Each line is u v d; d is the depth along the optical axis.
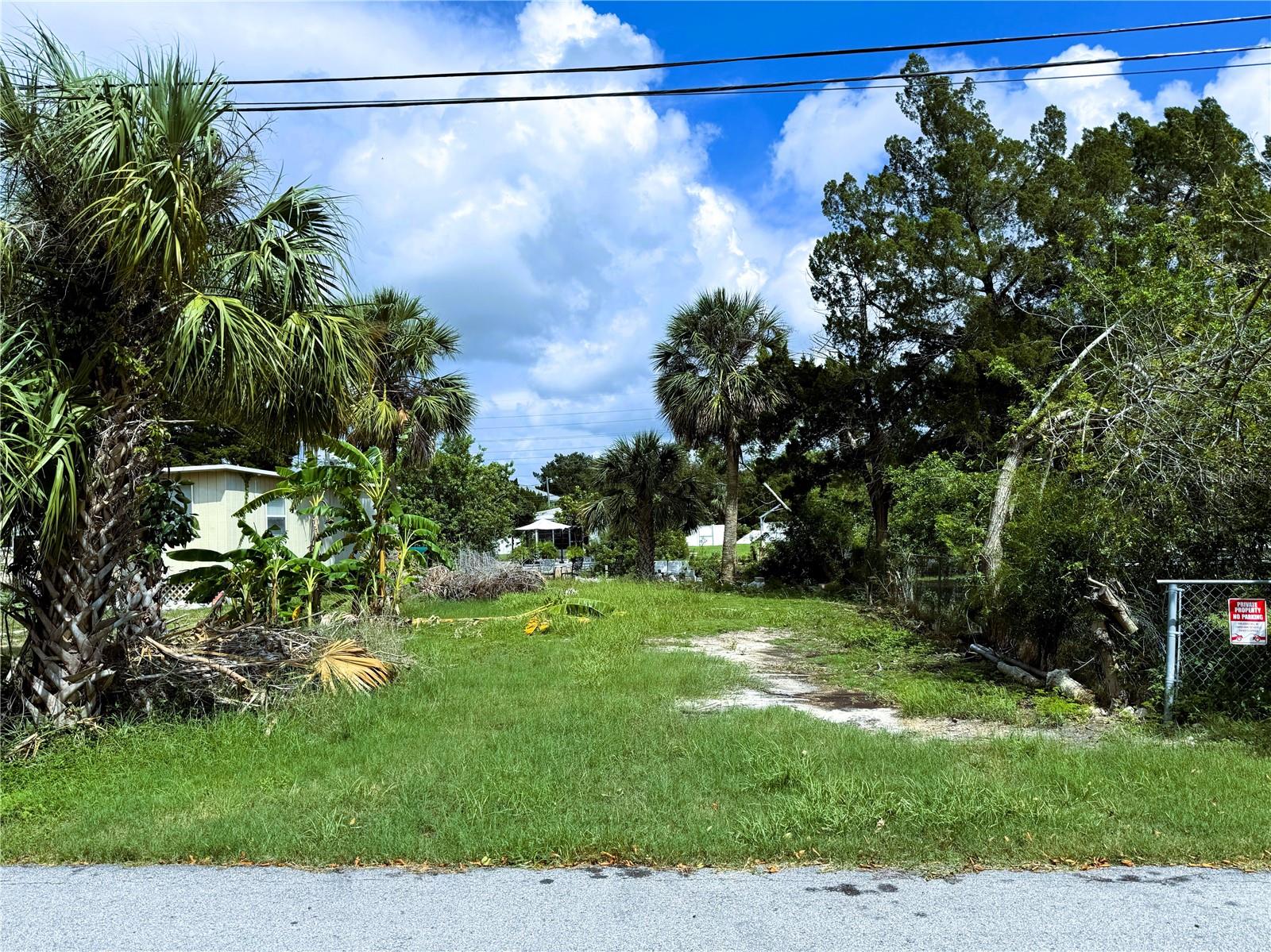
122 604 7.08
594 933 3.48
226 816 4.86
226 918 3.66
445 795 5.23
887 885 3.95
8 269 6.22
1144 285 10.56
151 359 6.97
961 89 23.05
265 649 8.10
